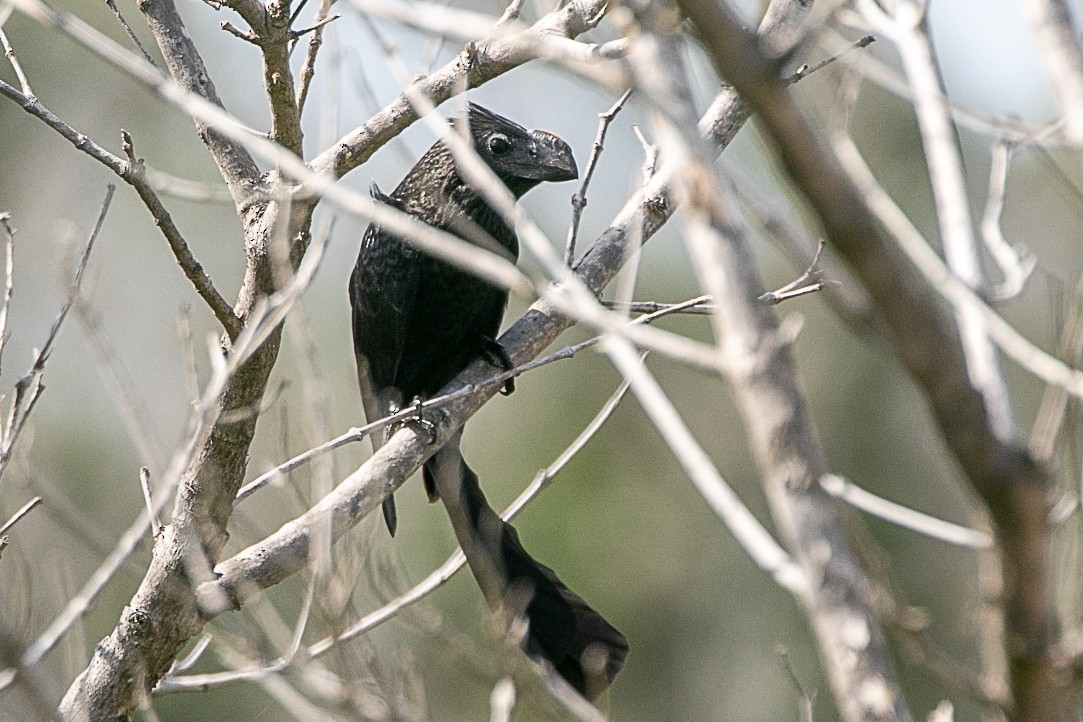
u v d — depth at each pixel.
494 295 10.38
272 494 13.20
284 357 17.67
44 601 9.40
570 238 8.52
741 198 4.50
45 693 5.20
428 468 9.52
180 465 6.38
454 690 14.55
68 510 8.21
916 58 8.25
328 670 7.84
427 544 17.77
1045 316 18.36
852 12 8.55
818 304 19.95
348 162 8.24
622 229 9.11
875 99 19.03
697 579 19.20
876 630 3.76
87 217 19.72
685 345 4.54
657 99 4.01
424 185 10.55
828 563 3.77
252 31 7.52
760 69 3.41
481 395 9.26
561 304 5.11
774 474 3.79
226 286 19.72
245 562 7.94
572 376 19.77
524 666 6.75
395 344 10.53
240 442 7.96
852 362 19.78
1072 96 7.08
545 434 19.56
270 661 7.98
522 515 19.30
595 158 8.54
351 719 6.71
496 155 10.50
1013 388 17.72
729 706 18.88
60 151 19.67
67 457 19.06
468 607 17.16
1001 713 3.90
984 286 7.55
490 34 5.94
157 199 7.53
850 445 19.56
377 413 10.72
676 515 19.39
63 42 19.03
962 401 3.48
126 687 8.05
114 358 7.72
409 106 8.22
